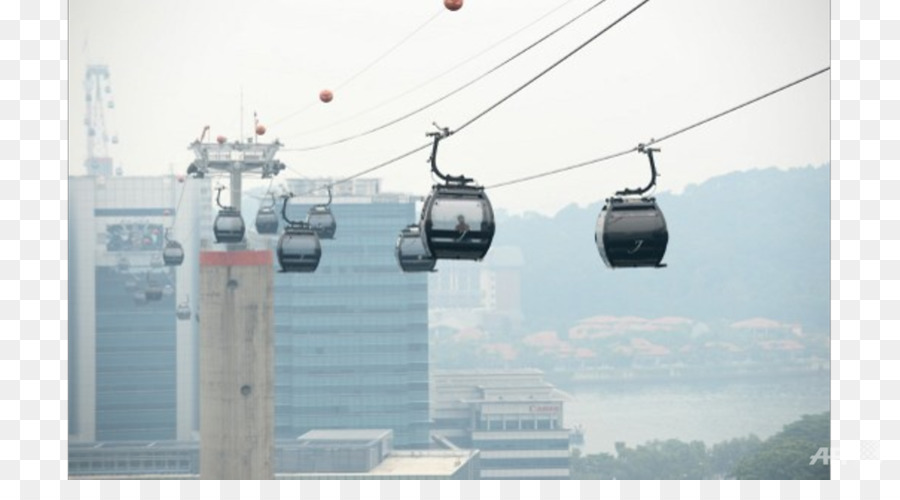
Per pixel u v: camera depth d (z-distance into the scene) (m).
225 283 178.62
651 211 64.88
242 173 170.62
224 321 178.38
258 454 178.38
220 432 178.12
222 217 149.12
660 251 64.75
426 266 90.25
